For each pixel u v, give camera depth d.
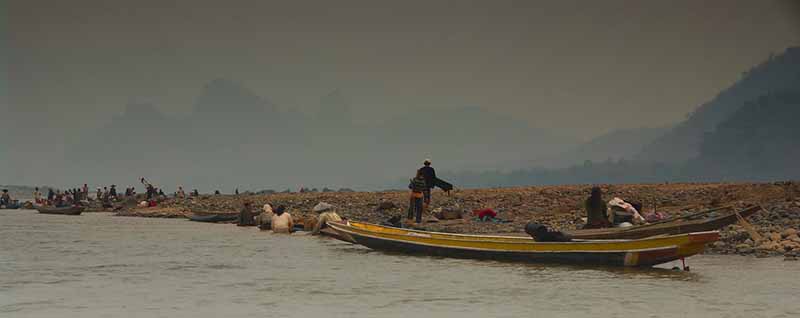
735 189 56.41
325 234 48.69
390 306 24.41
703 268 31.19
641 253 29.83
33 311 23.83
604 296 25.45
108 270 33.84
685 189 63.53
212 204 100.06
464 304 24.59
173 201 109.69
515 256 33.53
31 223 74.56
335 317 22.75
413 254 38.06
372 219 57.88
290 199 91.50
